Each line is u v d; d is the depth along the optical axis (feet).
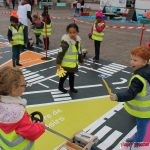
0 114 8.09
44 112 19.29
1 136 8.56
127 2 79.66
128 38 48.03
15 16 26.91
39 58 32.14
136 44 42.96
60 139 15.94
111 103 20.86
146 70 11.61
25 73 26.84
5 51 34.91
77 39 20.90
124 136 16.66
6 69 8.23
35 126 8.68
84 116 18.90
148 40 46.91
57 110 19.63
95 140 13.65
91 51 36.58
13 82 8.01
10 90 8.06
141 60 11.59
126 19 76.69
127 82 25.39
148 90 11.71
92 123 18.02
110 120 18.42
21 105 8.30
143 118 12.28
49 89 23.22
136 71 11.80
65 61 20.90
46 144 15.51
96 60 31.83
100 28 30.22
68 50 20.58
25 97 21.50
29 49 36.09
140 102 11.98
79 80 25.43
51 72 27.37
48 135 16.28
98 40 30.76
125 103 12.84
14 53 28.07
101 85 24.40
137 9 75.87
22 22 34.09
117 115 19.07
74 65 21.17
